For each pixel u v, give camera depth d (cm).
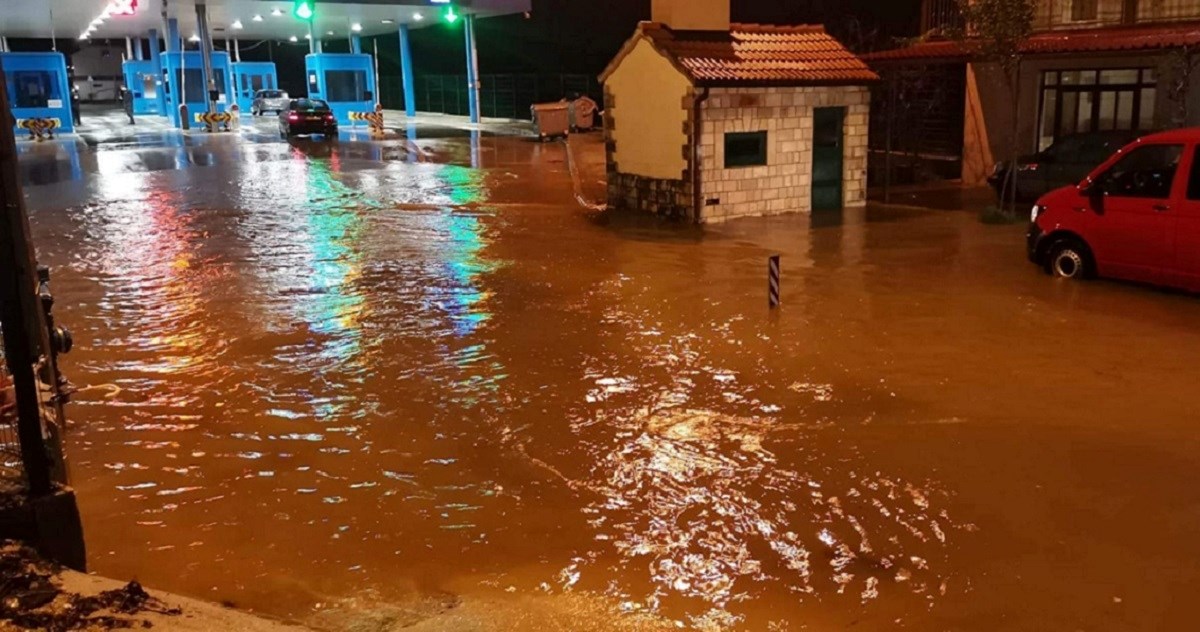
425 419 804
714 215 1838
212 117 4294
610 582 544
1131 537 589
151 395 867
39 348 544
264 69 6047
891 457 712
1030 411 802
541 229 1775
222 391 877
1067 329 1047
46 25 5081
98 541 595
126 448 745
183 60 4569
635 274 1355
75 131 4419
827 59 1961
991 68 2328
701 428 777
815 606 517
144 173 2722
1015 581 541
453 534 604
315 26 5425
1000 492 653
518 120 5234
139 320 1130
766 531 604
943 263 1401
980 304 1157
